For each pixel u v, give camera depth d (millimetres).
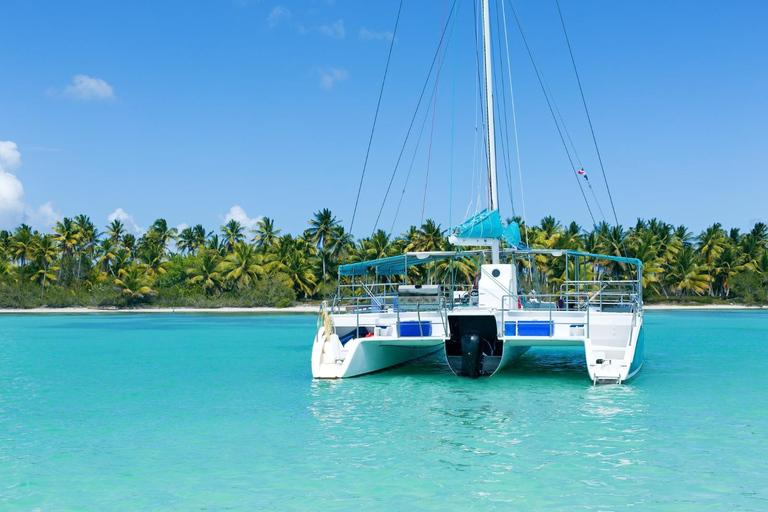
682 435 8789
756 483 6773
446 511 6020
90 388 13523
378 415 10266
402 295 14312
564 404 11047
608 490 6574
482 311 13680
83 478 7094
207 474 7207
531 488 6648
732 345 23203
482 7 15305
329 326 14438
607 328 13406
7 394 12789
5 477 7148
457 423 9625
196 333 32594
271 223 81625
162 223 92375
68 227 74312
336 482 6891
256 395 12320
